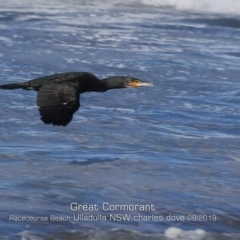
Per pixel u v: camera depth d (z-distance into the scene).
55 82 12.72
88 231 12.84
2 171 15.62
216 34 33.84
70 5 39.03
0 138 18.09
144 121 20.23
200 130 19.84
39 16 35.53
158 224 13.34
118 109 21.38
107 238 12.70
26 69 25.50
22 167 15.95
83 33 32.16
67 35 31.58
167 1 40.34
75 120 19.94
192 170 16.41
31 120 19.77
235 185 15.62
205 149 18.12
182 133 19.41
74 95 11.98
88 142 18.11
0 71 24.97
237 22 36.25
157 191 14.90
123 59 27.80
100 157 16.91
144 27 34.28
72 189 14.73
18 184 14.87
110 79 13.86
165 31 33.72
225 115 21.42
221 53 29.97
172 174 16.05
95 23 34.62
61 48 29.06
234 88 24.58
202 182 15.64
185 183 15.52
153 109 21.61
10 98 21.69
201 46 31.03
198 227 13.38
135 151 17.58
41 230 12.78
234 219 13.80
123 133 19.00
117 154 17.25
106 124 19.73
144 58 28.11
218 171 16.44
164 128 19.73
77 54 28.22
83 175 15.60
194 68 27.08
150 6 40.28
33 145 17.67
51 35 31.41
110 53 28.69
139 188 14.99
